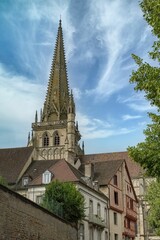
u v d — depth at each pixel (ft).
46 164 209.56
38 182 171.42
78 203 134.82
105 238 185.37
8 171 205.36
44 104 387.14
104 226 182.09
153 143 60.13
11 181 195.72
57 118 375.25
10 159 216.74
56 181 141.38
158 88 56.80
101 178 204.54
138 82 60.70
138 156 60.39
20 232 84.74
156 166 58.90
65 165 176.35
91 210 173.78
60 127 355.77
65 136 352.49
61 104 385.50
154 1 59.57
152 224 136.77
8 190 79.92
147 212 232.94
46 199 126.52
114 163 219.61
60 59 411.95
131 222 228.02
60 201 132.57
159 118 59.98
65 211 131.44
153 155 59.16
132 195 235.20
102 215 185.57
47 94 392.88
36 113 363.76
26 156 217.56
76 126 363.97
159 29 57.62
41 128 358.64
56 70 407.44
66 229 121.90
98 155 307.37
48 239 103.71
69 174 169.68
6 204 78.54
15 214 82.74
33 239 92.38
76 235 132.67
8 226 78.74
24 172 206.69
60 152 348.79
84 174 202.08
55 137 354.74
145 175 65.21
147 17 60.29
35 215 95.30
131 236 222.69
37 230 95.71
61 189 134.92
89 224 167.84
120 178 217.77
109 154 307.37
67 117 361.71
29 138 358.02
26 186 174.09
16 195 84.12
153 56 59.36
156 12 58.23
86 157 306.96
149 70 59.62
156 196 134.51
